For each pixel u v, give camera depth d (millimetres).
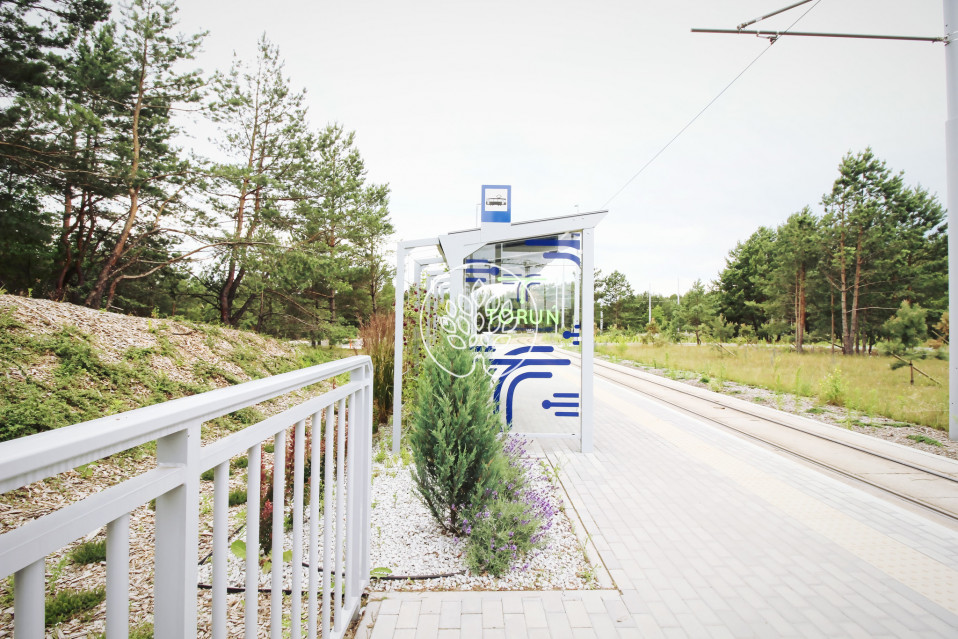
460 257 6438
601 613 2750
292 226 18641
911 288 21484
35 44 12461
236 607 2742
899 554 3541
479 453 3584
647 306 54531
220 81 16344
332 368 2057
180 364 8711
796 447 6656
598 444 6781
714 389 12711
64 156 11703
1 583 2834
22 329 7117
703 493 4797
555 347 6473
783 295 25469
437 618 2674
